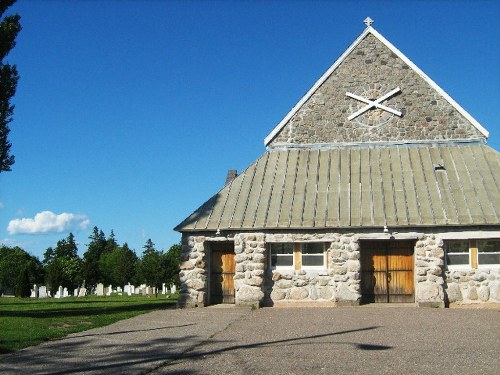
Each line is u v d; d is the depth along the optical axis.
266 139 25.25
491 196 21.45
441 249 20.73
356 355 10.93
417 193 22.03
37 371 9.80
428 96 24.67
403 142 24.45
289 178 23.72
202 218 22.52
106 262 60.66
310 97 25.41
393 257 21.92
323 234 21.44
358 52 25.41
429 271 20.70
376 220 21.14
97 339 13.35
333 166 23.95
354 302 20.98
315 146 25.00
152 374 9.53
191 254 22.20
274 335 13.63
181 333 14.23
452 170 22.92
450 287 20.81
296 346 11.98
